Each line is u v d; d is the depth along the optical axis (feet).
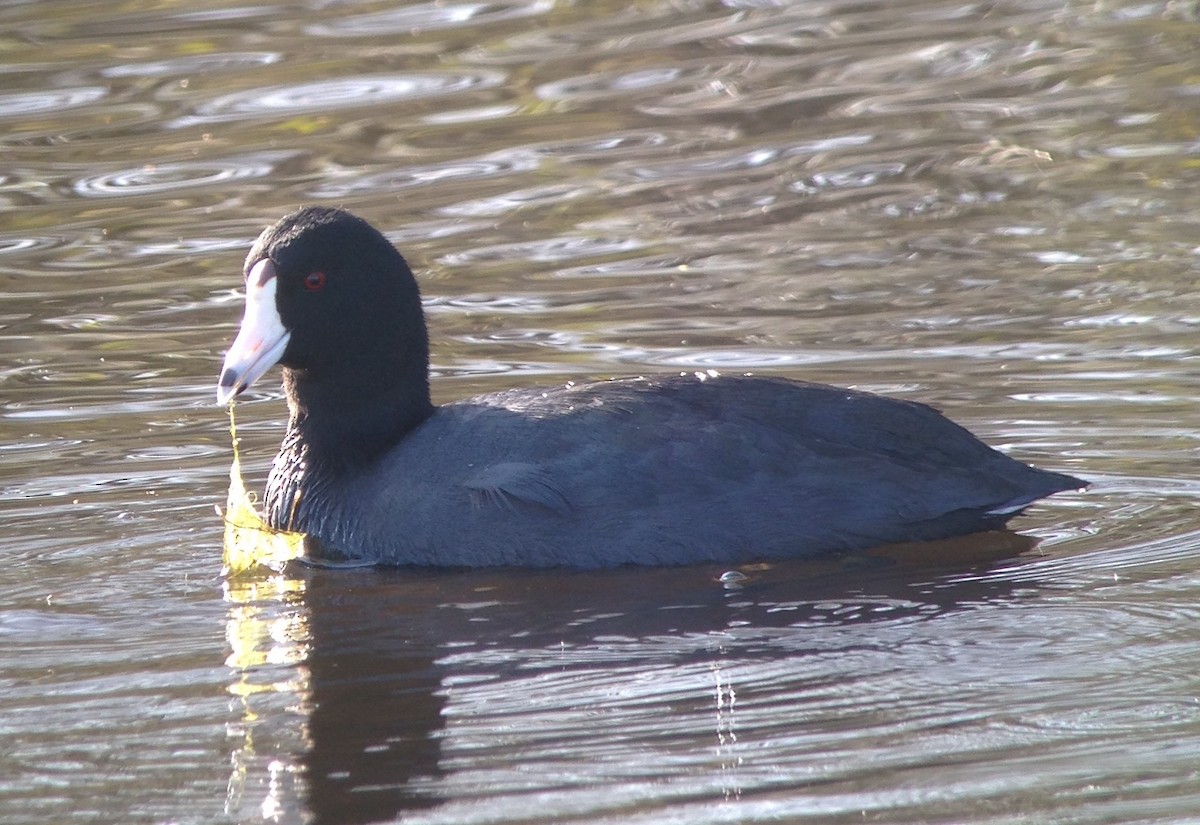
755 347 49.57
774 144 68.90
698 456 34.81
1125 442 40.78
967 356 47.88
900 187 64.08
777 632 30.58
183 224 62.03
